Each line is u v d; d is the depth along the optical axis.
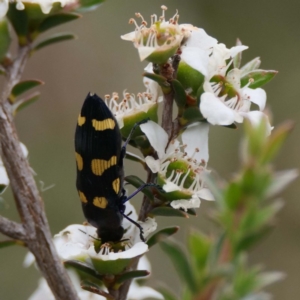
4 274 0.42
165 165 0.23
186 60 0.23
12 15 0.24
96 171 0.24
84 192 0.24
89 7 0.24
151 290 0.25
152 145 0.23
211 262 0.20
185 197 0.23
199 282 0.20
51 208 0.45
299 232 0.48
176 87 0.23
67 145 0.48
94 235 0.24
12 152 0.23
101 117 0.24
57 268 0.22
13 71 0.24
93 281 0.23
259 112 0.23
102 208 0.24
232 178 0.20
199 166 0.23
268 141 0.19
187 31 0.23
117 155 0.24
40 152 0.47
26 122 0.48
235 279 0.20
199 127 0.23
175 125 0.23
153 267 0.44
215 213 0.20
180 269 0.20
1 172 0.24
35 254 0.22
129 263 0.23
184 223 0.45
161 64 0.23
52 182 0.46
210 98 0.23
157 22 0.23
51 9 0.24
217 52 0.23
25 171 0.23
